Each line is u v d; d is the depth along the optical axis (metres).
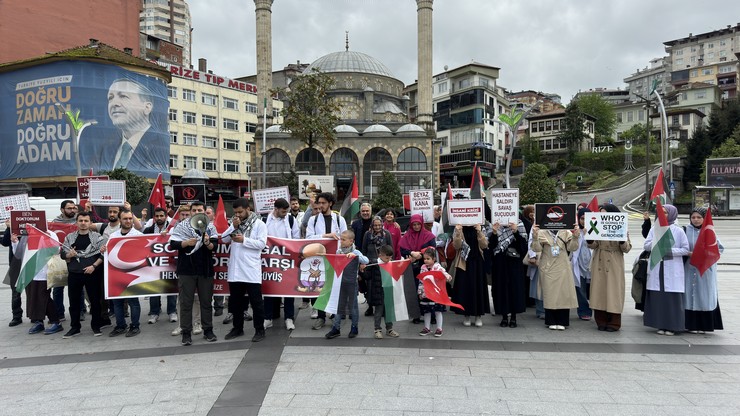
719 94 87.00
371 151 51.78
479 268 8.28
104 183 9.87
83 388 5.58
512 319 8.38
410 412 4.84
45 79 40.62
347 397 5.21
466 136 75.38
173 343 7.45
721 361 6.41
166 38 122.62
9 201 8.93
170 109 58.34
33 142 41.00
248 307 9.16
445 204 8.71
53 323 8.28
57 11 46.94
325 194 8.79
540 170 41.88
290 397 5.22
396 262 7.77
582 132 78.62
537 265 8.53
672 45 112.19
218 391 5.42
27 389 5.58
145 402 5.15
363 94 58.28
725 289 11.34
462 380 5.72
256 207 10.27
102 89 41.12
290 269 8.11
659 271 7.76
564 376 5.85
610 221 7.81
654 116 82.25
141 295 7.93
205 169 61.78
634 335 7.77
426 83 52.84
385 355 6.72
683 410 4.88
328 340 7.54
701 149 57.91
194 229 7.29
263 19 52.50
